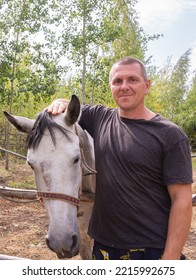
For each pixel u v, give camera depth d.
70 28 11.74
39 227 6.35
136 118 2.18
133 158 2.03
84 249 3.17
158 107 26.61
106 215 2.15
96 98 13.33
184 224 1.95
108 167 2.13
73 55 11.90
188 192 1.98
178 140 1.99
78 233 2.13
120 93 2.16
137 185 2.05
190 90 31.09
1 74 12.13
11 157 14.83
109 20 11.78
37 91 12.23
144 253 2.05
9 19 11.95
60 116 2.30
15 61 11.95
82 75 11.95
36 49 11.95
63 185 2.09
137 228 2.05
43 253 5.17
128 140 2.08
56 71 12.05
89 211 3.01
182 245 1.96
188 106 30.11
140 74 2.15
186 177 1.96
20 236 5.86
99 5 11.60
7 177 11.18
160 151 2.01
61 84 13.57
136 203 2.05
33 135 2.18
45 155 2.11
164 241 2.03
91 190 2.88
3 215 7.00
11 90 12.37
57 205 2.07
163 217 2.07
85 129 2.58
